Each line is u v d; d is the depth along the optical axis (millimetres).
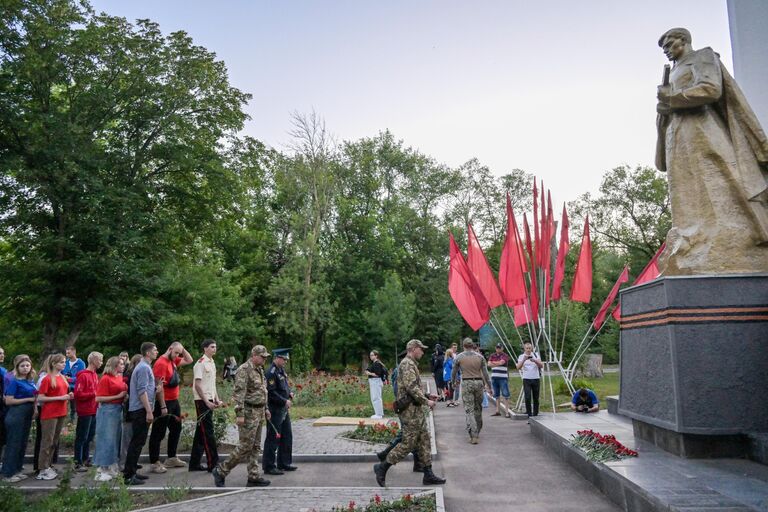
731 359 6238
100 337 26344
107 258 20734
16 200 21031
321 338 43031
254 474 7262
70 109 21453
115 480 6852
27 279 20297
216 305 29766
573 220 45000
